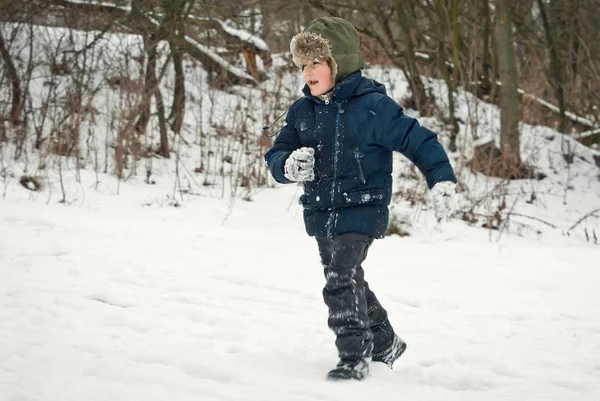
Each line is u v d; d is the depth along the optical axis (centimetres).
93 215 862
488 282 670
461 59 1537
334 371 349
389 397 324
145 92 1198
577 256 825
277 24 1878
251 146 1258
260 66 1546
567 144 1445
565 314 555
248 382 343
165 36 1241
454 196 321
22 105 1183
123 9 1232
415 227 984
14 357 365
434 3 1491
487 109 1550
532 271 729
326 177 352
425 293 612
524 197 1237
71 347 389
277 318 492
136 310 484
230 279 603
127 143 1134
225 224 939
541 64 1620
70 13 1235
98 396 314
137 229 786
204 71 1543
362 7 1548
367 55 1597
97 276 571
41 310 464
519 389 359
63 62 1238
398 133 335
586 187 1328
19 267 582
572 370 405
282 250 754
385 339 378
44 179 1001
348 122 346
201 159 1203
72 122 1130
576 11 1750
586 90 1744
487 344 463
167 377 342
